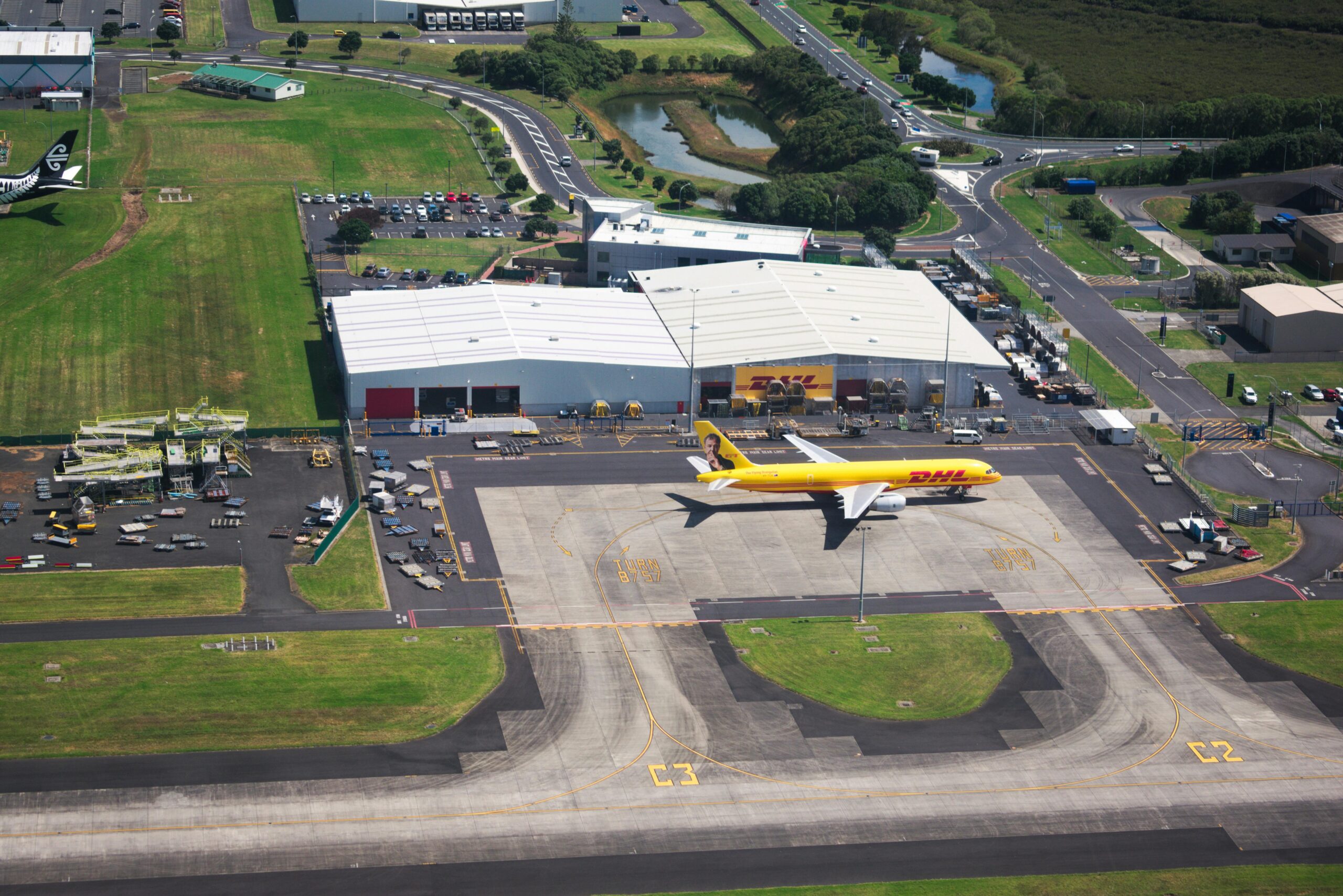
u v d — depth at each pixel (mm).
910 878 143500
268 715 160625
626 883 141000
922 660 176750
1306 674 177250
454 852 143625
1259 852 149000
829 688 171125
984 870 145000
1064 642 181625
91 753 153125
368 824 146375
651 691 169000
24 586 181000
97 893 136125
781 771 157375
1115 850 148500
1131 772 159750
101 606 178000
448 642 175375
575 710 165250
